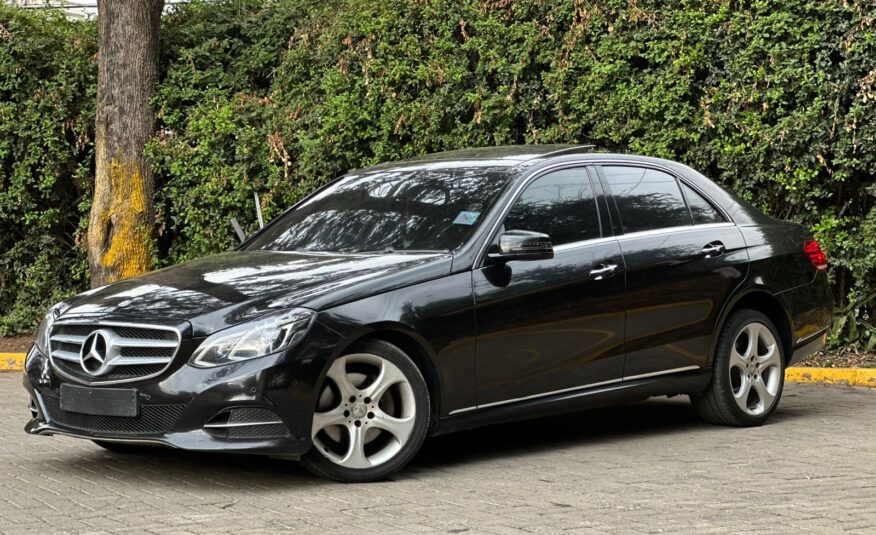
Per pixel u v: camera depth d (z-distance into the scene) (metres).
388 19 13.19
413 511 6.00
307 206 8.44
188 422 6.34
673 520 5.78
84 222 14.51
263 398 6.32
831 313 9.36
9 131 14.40
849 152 11.74
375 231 7.64
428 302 6.89
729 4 12.16
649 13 12.36
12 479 6.98
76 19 15.66
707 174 12.36
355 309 6.63
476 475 7.01
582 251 7.68
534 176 7.73
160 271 7.66
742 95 11.93
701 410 8.70
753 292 8.63
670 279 8.09
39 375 7.00
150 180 13.98
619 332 7.79
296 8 14.52
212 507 6.12
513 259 7.17
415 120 12.85
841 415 9.34
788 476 6.92
